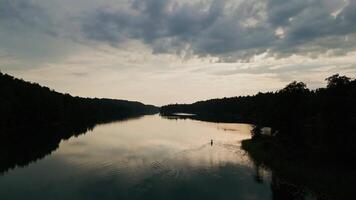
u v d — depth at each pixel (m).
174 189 41.97
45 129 121.31
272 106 82.75
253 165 56.38
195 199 38.31
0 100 111.88
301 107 69.31
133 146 77.19
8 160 58.78
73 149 71.50
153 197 38.69
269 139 77.31
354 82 57.84
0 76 142.75
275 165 55.75
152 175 48.34
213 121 184.62
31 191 40.25
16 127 123.44
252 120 180.50
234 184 44.62
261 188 42.88
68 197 38.12
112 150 70.38
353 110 53.53
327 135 56.91
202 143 84.38
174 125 153.88
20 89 141.12
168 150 71.56
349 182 42.22
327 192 40.16
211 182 45.44
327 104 56.50
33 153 66.12
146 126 147.25
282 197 39.19
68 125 145.12
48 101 148.88
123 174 48.66
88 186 42.47
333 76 58.94
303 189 42.16
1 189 40.97
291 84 72.56
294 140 66.38
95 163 56.03
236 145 80.62
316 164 52.97
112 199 37.69
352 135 52.59
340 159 53.62
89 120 192.25
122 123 171.00
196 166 55.12
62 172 49.62
